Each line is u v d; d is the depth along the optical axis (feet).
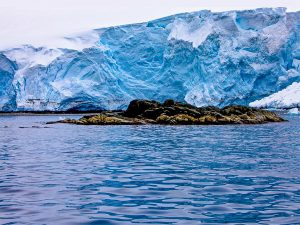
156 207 22.81
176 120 123.54
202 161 43.09
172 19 301.43
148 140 71.15
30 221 19.85
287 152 51.62
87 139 75.15
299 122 140.67
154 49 284.41
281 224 19.13
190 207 22.77
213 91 247.29
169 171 36.32
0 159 46.39
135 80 274.36
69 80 258.16
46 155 50.34
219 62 252.83
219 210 22.02
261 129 101.30
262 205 23.07
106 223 19.54
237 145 61.31
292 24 263.49
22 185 29.78
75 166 40.04
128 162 42.86
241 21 278.05
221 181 31.01
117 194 26.50
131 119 129.39
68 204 23.62
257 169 37.04
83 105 254.06
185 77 265.13
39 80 257.75
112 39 291.17
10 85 266.77
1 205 23.38
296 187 28.35
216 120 124.98
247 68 252.21
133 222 19.70
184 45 265.75
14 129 113.70
